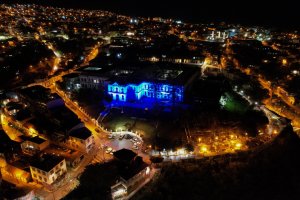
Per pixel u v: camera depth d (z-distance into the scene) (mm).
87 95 155750
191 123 124188
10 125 122688
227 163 98562
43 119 125812
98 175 89438
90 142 107875
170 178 91438
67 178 94875
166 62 192875
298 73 189125
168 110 138000
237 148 107375
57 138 111500
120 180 88188
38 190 89750
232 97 147500
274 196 88812
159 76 157375
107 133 120688
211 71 191750
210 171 94812
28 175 92812
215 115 128000
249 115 130250
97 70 171000
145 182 91625
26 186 91375
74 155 103562
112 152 106375
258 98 150625
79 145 106625
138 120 130250
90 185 86750
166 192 87062
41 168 89312
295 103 152125
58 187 91188
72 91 160000
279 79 179875
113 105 144750
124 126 124875
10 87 161875
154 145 109812
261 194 88688
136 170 89688
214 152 105188
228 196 87375
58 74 184125
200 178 92000
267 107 144500
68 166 100125
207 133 116812
